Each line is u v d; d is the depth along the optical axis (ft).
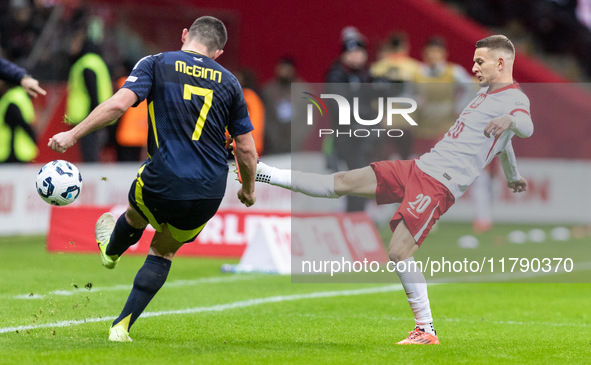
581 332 79.05
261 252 123.34
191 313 83.76
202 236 140.97
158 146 61.72
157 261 64.75
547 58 319.88
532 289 115.03
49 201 64.49
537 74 242.58
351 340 70.28
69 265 121.80
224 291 102.32
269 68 239.71
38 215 157.38
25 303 86.58
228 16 211.82
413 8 237.45
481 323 84.23
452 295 107.34
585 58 325.83
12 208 154.10
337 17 238.07
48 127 170.71
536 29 323.37
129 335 68.13
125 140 171.73
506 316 89.71
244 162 64.28
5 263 122.42
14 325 72.74
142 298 64.23
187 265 129.08
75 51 161.27
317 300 97.55
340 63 160.66
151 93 62.13
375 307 93.35
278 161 182.60
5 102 156.76
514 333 77.61
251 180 65.31
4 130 157.48
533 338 74.59
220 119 62.95
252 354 60.44
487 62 70.18
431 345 67.72
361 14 237.86
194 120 61.98
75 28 188.24
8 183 153.69
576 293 111.14
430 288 114.83
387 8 237.66
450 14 240.12
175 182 61.31
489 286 117.80
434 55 175.11
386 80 163.12
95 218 138.00
